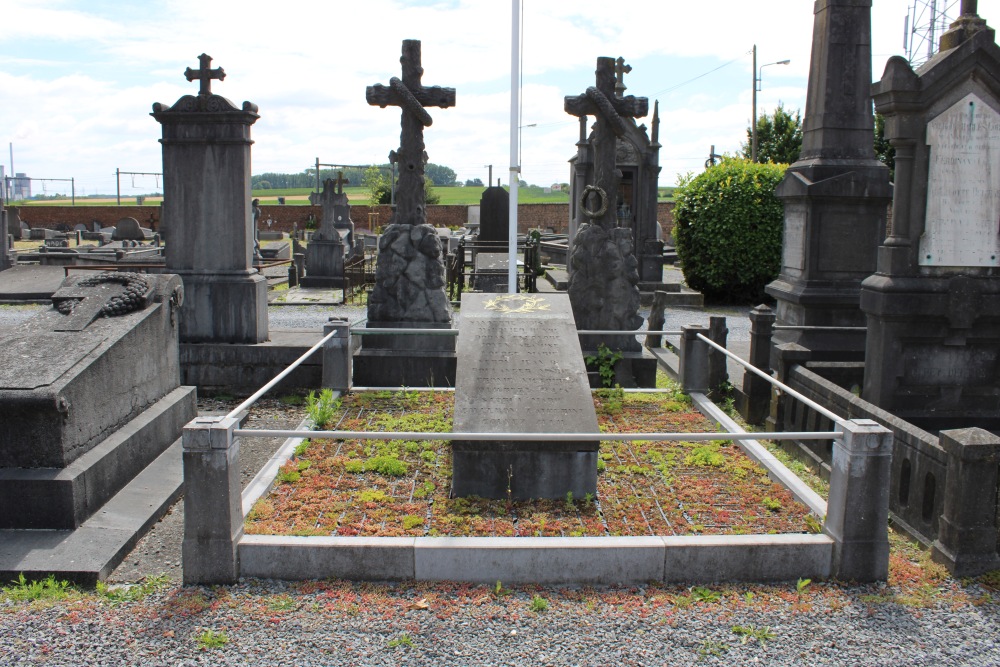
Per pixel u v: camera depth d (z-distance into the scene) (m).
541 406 5.77
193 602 4.40
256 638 4.09
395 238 9.32
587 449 5.64
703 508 5.60
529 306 7.00
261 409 8.57
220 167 9.22
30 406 5.14
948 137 6.62
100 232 40.84
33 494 5.15
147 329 6.68
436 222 54.25
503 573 4.70
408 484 6.01
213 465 4.55
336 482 6.01
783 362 7.45
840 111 10.20
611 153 9.48
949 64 6.48
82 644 4.04
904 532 5.47
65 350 5.80
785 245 11.05
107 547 4.97
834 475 4.84
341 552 4.67
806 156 10.70
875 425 4.75
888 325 6.73
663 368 10.52
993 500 4.84
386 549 4.68
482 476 5.68
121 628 4.19
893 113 6.66
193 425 4.58
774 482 6.15
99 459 5.55
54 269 20.17
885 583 4.75
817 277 10.23
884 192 9.98
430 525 5.23
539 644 4.08
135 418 6.44
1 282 17.98
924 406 6.85
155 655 3.96
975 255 6.73
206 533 4.60
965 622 4.36
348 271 18.22
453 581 4.69
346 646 4.04
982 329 6.78
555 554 4.68
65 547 4.95
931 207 6.65
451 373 9.20
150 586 4.64
